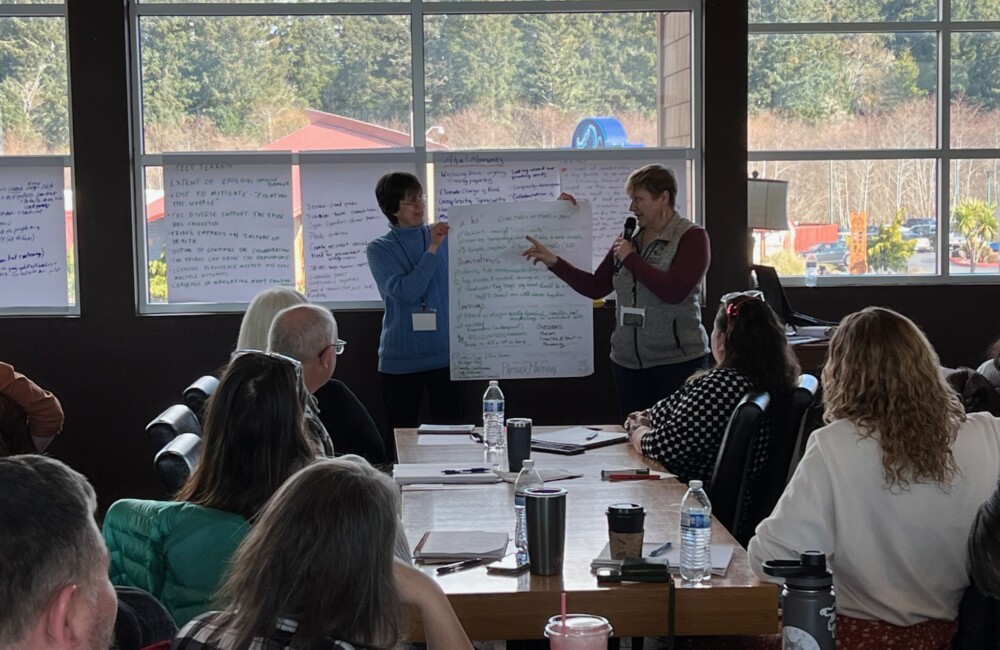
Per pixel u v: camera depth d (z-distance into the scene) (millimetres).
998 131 6863
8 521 1051
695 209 6402
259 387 2291
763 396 3342
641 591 2270
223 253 6188
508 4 6262
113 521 2293
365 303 6250
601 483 3316
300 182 6203
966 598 2250
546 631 1880
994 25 6746
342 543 1493
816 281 6879
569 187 6332
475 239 5742
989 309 6805
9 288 6184
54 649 1069
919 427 2352
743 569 2420
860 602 2445
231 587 1556
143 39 6152
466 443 4047
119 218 6090
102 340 6137
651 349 4984
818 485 2402
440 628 1950
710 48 6262
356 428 3947
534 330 5859
